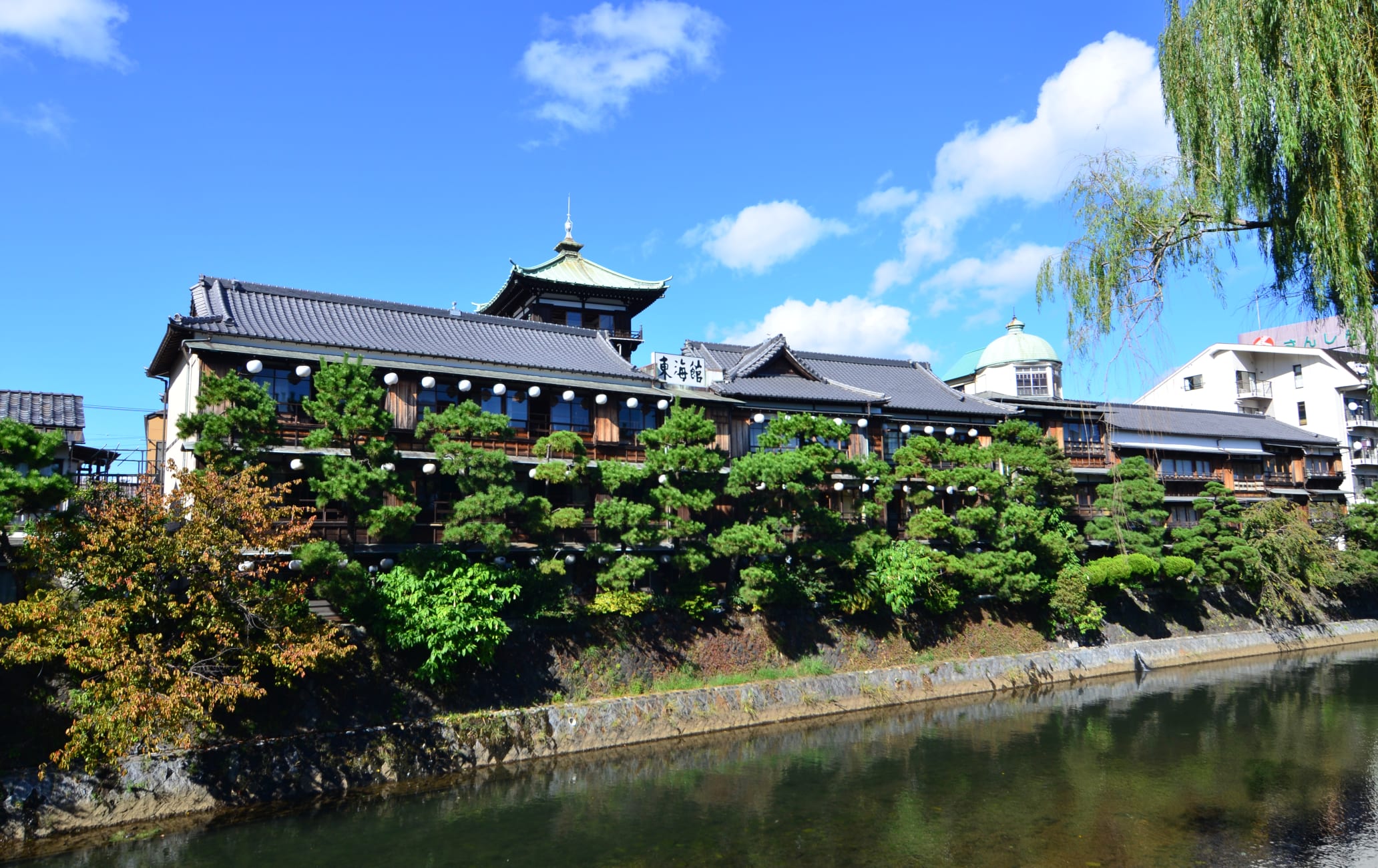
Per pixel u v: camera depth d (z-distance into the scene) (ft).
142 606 64.44
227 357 90.53
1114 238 56.75
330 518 91.61
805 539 114.83
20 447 66.23
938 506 140.26
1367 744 93.25
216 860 61.82
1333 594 177.88
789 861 62.95
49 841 64.03
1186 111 54.85
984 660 126.21
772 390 132.77
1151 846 65.36
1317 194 49.49
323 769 76.95
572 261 168.25
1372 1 48.24
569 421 113.39
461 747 84.38
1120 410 184.34
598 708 94.12
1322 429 216.54
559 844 65.82
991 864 62.28
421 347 107.55
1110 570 139.23
